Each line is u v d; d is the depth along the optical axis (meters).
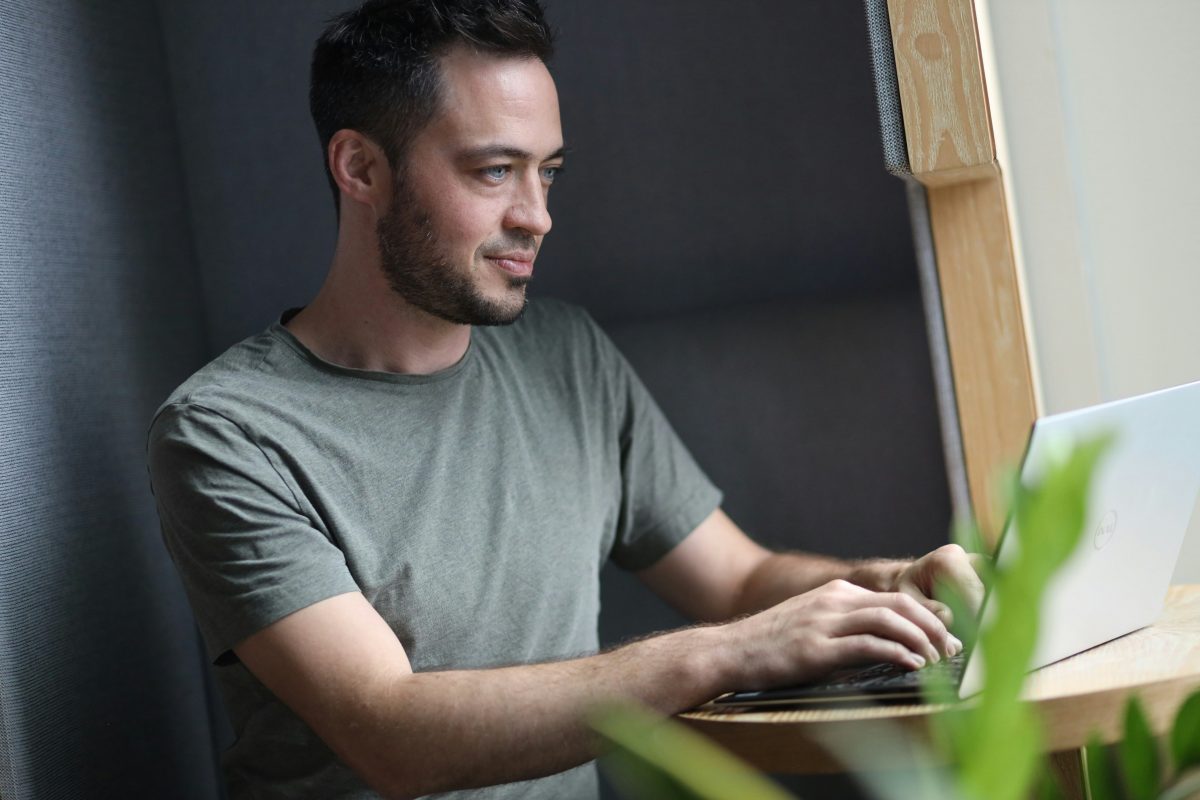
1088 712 0.91
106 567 1.52
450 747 1.13
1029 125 1.64
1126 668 0.98
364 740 1.17
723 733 0.97
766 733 0.95
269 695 1.34
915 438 1.71
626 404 1.63
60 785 1.36
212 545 1.27
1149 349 1.66
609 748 1.07
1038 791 0.47
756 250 1.77
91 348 1.54
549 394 1.56
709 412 1.76
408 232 1.40
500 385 1.51
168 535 1.32
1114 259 1.66
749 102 1.74
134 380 1.63
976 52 1.28
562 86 1.78
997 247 1.41
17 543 1.34
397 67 1.39
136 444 1.62
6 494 1.33
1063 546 0.29
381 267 1.42
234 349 1.42
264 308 1.86
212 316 1.87
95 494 1.51
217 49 1.81
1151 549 1.07
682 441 1.77
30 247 1.43
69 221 1.52
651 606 1.78
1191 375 1.64
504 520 1.44
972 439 1.43
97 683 1.46
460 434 1.45
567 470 1.52
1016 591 0.30
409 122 1.39
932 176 1.34
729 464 1.76
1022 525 0.29
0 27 1.42
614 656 1.13
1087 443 0.30
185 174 1.84
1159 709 0.92
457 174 1.39
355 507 1.36
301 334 1.46
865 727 0.91
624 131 1.78
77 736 1.41
